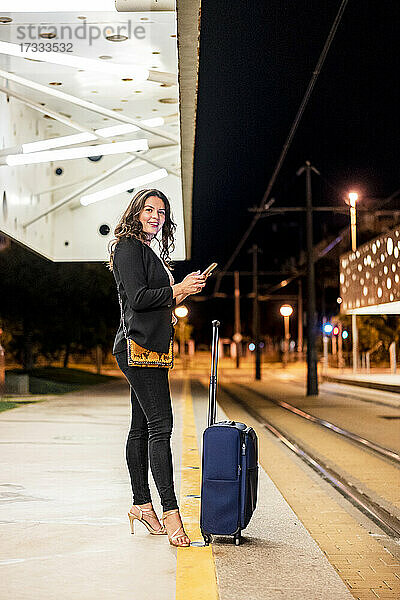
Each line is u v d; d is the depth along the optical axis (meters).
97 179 14.69
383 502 9.14
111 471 9.70
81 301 33.16
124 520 6.89
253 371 76.81
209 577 5.17
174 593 4.84
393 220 61.38
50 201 15.54
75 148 11.73
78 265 32.97
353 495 9.55
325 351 61.00
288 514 7.55
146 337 5.93
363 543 7.03
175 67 11.45
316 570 5.54
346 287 35.50
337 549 6.79
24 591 4.86
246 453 6.17
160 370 6.05
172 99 13.15
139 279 5.94
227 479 6.14
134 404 6.41
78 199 15.52
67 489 8.39
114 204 15.55
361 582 5.66
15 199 13.04
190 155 11.52
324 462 12.52
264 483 9.54
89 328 36.09
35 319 32.22
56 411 19.98
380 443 14.97
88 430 14.94
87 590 4.89
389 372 59.84
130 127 12.19
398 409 24.39
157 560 5.59
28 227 13.87
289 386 43.09
